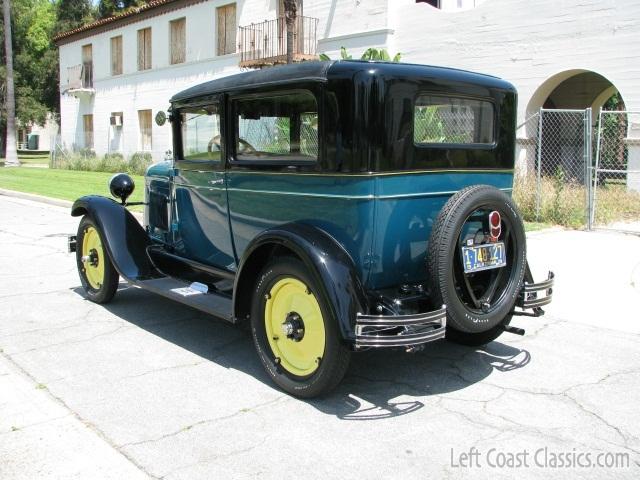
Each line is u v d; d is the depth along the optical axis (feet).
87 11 132.26
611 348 15.75
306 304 12.38
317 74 12.10
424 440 10.92
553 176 43.06
